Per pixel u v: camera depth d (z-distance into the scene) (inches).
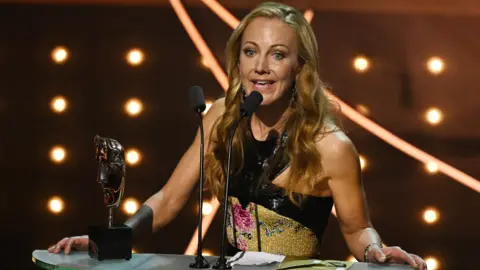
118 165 368.5
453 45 746.8
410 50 751.1
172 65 777.6
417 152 746.8
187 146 776.9
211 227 751.7
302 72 394.3
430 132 748.0
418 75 749.9
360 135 753.6
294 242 402.9
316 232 406.6
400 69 751.7
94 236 360.5
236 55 402.3
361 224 406.3
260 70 382.0
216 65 768.9
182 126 776.9
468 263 740.7
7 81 789.2
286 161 398.6
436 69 747.4
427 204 748.0
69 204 780.0
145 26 781.9
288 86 390.0
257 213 402.3
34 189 783.7
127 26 783.7
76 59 787.4
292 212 399.9
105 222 775.1
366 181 754.2
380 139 751.7
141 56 781.3
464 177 741.9
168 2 778.2
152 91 781.3
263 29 382.9
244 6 762.2
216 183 417.1
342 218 408.2
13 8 789.9
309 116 395.9
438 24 747.4
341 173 395.5
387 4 753.0
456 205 744.3
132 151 778.2
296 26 385.4
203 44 770.8
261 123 405.4
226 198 344.5
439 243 745.6
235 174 408.8
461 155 744.3
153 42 780.6
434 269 740.0
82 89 787.4
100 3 786.2
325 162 394.6
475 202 741.9
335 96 754.2
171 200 436.5
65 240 378.3
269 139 404.8
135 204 772.0
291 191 397.7
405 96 751.1
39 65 788.6
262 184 401.1
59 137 785.6
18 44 789.2
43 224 780.0
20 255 776.9
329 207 411.8
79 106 786.2
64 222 778.8
